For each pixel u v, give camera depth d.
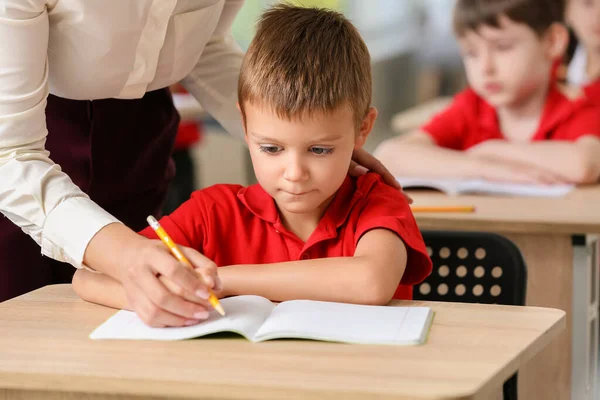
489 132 3.31
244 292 1.34
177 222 1.63
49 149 1.91
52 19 1.49
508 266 1.81
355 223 1.55
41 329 1.22
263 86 1.40
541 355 2.36
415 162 3.00
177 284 1.18
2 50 1.37
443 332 1.16
